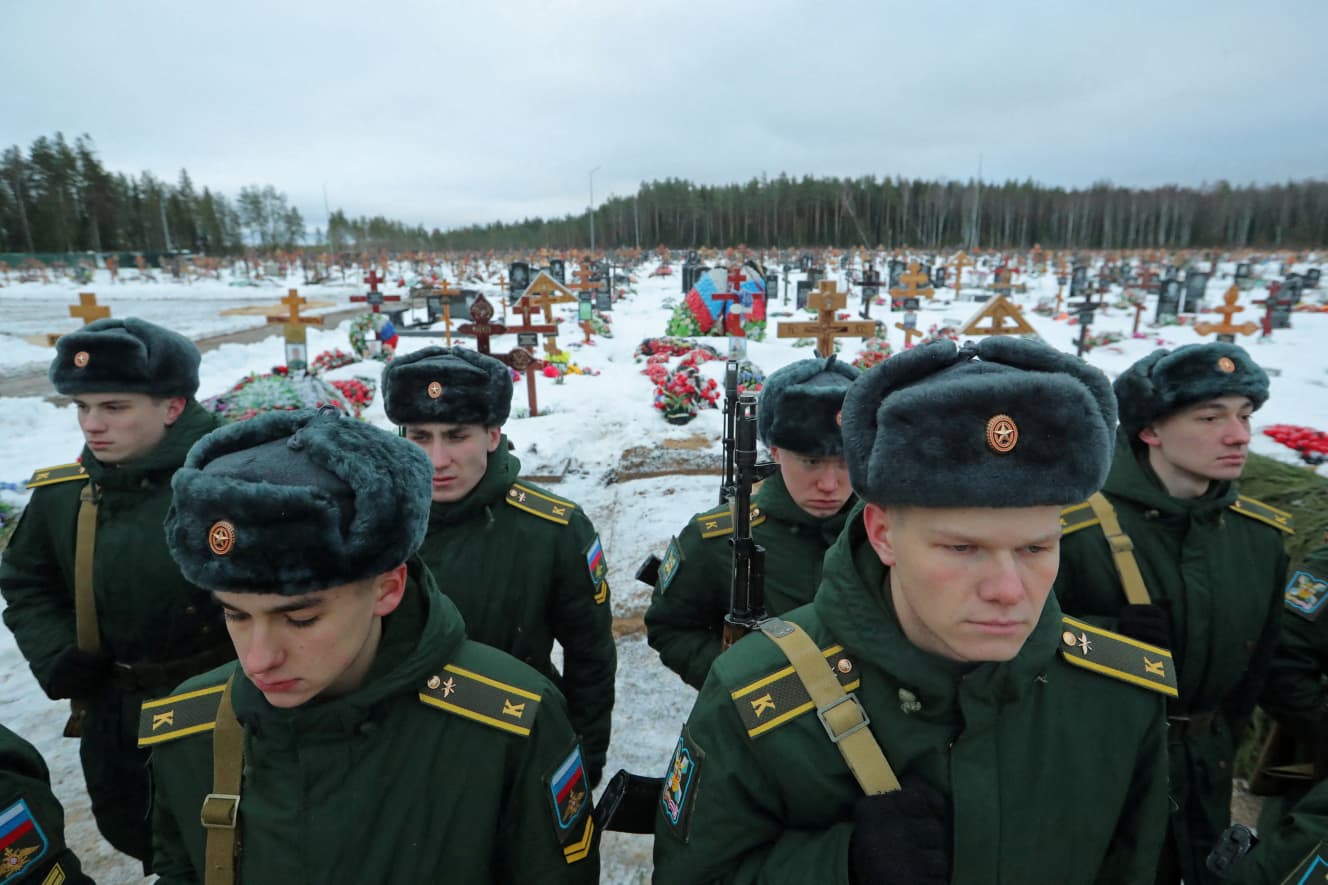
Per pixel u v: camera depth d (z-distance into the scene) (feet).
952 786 3.70
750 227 263.70
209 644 7.66
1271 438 23.25
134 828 7.80
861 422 3.58
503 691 4.58
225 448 3.87
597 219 286.66
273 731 4.07
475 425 7.35
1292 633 6.57
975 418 3.16
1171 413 6.59
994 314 24.88
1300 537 10.68
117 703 7.56
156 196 250.57
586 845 4.89
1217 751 6.51
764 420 7.50
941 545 3.36
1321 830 3.95
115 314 87.04
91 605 7.37
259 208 305.73
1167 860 6.33
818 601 4.13
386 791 4.17
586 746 7.87
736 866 3.98
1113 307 77.51
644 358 45.19
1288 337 53.78
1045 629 3.92
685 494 22.34
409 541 3.80
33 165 220.43
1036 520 3.28
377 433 3.89
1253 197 248.52
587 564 7.97
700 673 7.54
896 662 3.70
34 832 4.42
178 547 3.46
